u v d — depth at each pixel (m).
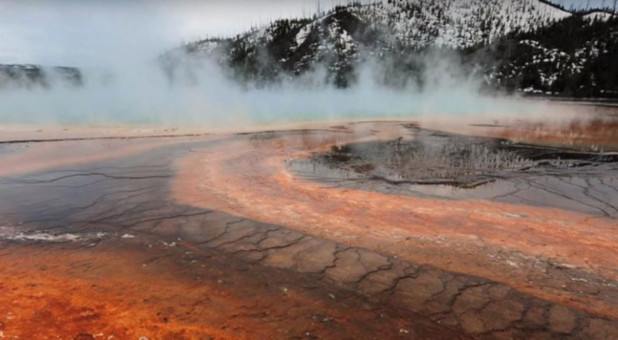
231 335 2.18
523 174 6.48
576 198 5.06
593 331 2.28
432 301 2.58
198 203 4.64
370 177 6.17
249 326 2.27
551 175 6.42
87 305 2.44
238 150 8.47
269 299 2.58
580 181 6.01
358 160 7.58
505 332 2.26
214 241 3.54
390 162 7.41
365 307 2.50
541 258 3.24
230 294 2.63
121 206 4.50
